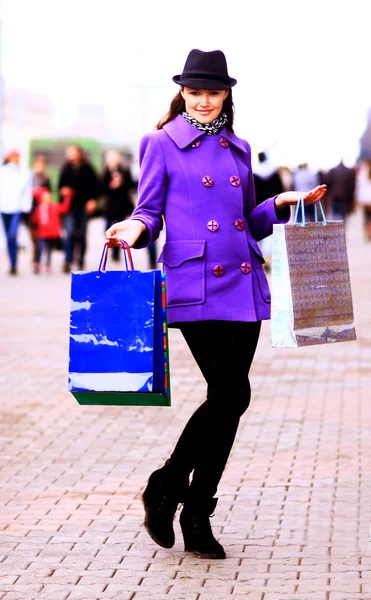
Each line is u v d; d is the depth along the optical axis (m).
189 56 9.32
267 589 8.79
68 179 41.09
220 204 9.26
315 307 8.89
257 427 14.98
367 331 25.00
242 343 9.32
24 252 56.41
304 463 12.98
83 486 12.05
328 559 9.54
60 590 8.81
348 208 58.31
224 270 9.22
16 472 12.67
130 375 8.62
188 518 9.60
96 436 14.55
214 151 9.34
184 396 17.39
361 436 14.44
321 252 8.96
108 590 8.80
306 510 11.07
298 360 21.08
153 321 8.59
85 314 8.70
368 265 44.12
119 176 44.00
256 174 31.56
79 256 41.69
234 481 12.16
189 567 9.33
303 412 16.05
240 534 10.29
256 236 9.66
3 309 29.19
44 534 10.32
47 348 22.55
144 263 47.41
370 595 8.63
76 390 8.73
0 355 21.61
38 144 94.69
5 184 40.44
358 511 11.02
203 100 9.30
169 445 14.02
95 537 10.22
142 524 10.62
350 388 18.06
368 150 95.38
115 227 8.91
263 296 9.38
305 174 48.41
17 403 16.83
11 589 8.83
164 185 9.28
